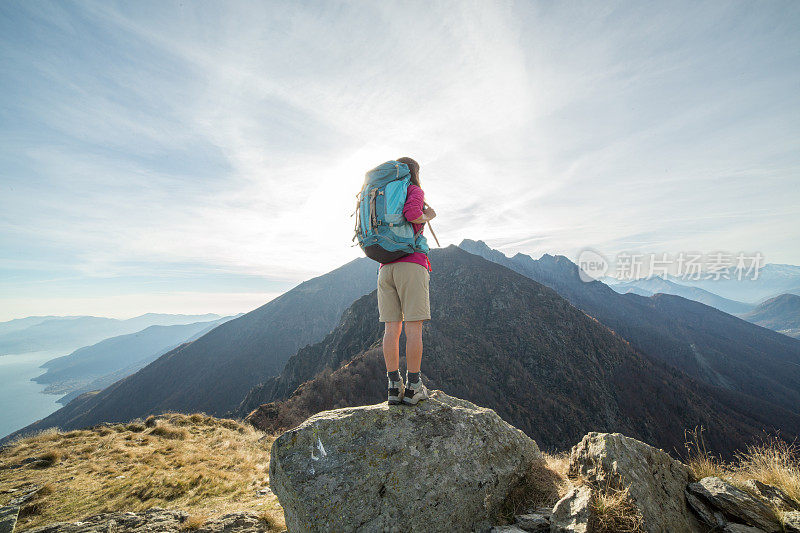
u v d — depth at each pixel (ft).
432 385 346.13
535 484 13.19
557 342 452.35
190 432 51.55
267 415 132.46
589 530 9.52
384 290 12.26
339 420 11.51
